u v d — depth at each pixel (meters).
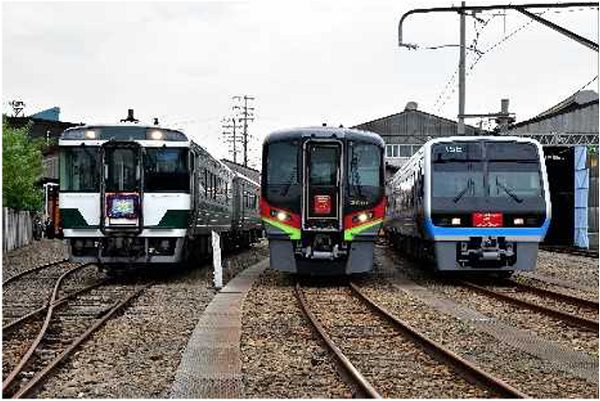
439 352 9.45
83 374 8.63
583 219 34.16
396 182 28.83
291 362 9.26
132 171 18.56
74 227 18.47
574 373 8.79
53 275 21.00
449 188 18.42
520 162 18.53
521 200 18.30
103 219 18.41
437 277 20.73
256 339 10.80
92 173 18.52
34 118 64.81
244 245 37.53
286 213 17.92
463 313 13.64
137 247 18.59
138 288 17.28
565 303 15.26
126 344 10.43
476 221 18.23
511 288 17.98
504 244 18.28
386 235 39.84
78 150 18.53
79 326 12.11
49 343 10.66
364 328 11.92
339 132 18.11
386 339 10.96
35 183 38.84
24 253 32.72
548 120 53.16
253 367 8.95
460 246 18.41
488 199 18.31
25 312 13.73
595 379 8.49
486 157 18.56
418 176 20.27
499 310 14.07
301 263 18.03
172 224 18.58
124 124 18.67
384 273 22.11
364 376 8.53
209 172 22.86
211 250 24.50
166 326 11.96
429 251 19.91
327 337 10.24
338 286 18.30
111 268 20.70
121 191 18.50
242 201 34.16
